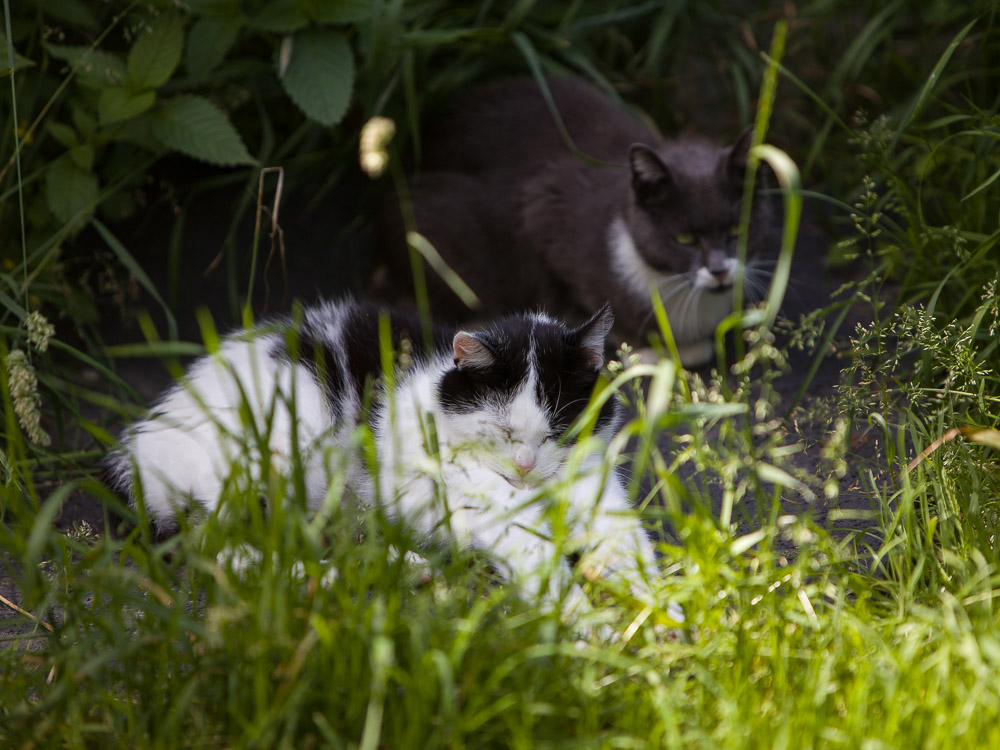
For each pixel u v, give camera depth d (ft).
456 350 8.75
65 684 5.99
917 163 12.98
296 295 13.79
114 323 13.28
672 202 12.40
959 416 8.72
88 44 13.10
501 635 6.16
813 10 16.19
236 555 6.89
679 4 15.72
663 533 7.82
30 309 11.97
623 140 13.93
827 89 15.48
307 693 5.85
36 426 8.43
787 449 7.35
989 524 7.85
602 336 9.00
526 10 13.94
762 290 13.41
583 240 12.98
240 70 13.66
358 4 12.42
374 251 14.10
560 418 8.80
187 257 14.11
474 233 13.41
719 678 6.23
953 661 6.26
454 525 7.66
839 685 6.13
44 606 6.42
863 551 8.36
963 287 10.77
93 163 13.14
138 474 6.86
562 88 14.57
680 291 12.89
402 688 6.20
